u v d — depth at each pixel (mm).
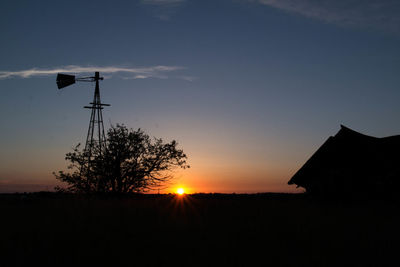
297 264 11289
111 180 39000
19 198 39406
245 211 25094
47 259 11844
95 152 39094
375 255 12203
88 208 26328
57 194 40312
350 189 31016
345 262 11453
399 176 28734
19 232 16547
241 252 12766
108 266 11195
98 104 39281
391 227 17625
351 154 31734
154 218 21375
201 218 21469
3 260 11805
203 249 13227
